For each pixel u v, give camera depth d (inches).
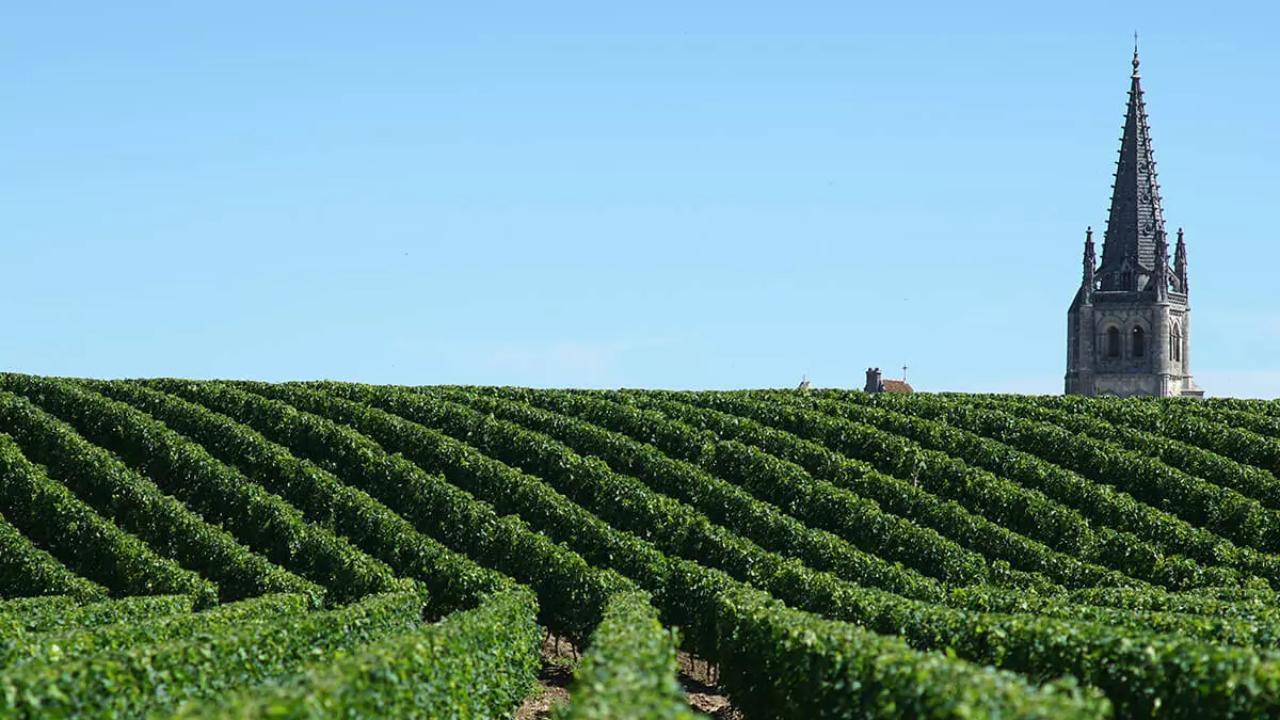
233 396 2176.4
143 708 791.1
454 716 900.0
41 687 722.8
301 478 1905.8
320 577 1713.8
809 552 1752.0
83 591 1632.6
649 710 579.5
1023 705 584.7
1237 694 722.2
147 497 1827.0
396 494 1923.0
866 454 2090.3
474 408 2250.2
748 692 1116.5
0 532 1690.5
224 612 1189.1
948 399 2385.6
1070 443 2084.2
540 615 1642.5
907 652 779.4
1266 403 2340.1
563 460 1991.9
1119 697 800.9
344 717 676.7
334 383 2338.8
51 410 2103.8
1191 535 1775.3
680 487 1941.4
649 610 1159.0
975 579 1689.2
